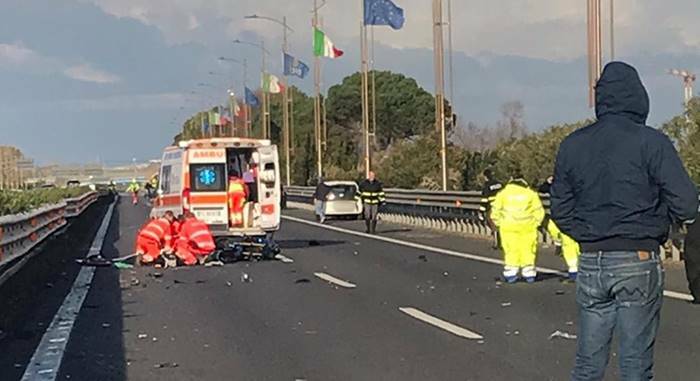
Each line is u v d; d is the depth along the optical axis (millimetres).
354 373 10805
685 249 15141
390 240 31812
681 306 14859
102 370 11305
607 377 10016
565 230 6703
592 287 6562
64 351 12578
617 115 6574
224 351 12375
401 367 11055
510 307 15469
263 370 11117
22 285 16688
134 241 34500
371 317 14906
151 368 11359
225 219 26156
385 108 111938
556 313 14688
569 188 6629
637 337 6512
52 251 22578
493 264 22656
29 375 11055
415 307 15867
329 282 19922
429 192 38094
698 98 33750
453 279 19703
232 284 20094
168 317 15492
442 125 41781
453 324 13984
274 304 16781
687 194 6285
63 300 17938
